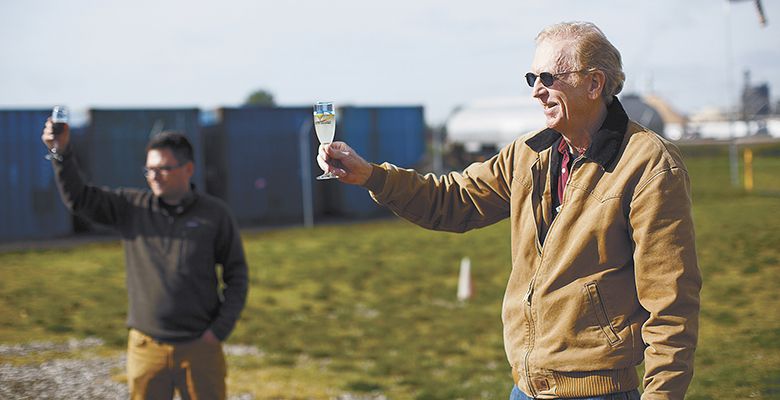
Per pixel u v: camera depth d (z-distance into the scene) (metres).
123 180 25.31
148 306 4.65
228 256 4.88
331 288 14.52
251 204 27.67
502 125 42.97
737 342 9.30
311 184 29.41
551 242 2.83
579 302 2.76
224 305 4.80
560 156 2.95
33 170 24.03
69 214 24.56
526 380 2.91
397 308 12.61
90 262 18.55
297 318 11.82
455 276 15.72
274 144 28.05
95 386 7.72
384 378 8.44
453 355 9.53
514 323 2.98
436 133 35.06
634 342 2.74
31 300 13.23
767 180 39.38
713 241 18.56
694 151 64.12
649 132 2.75
